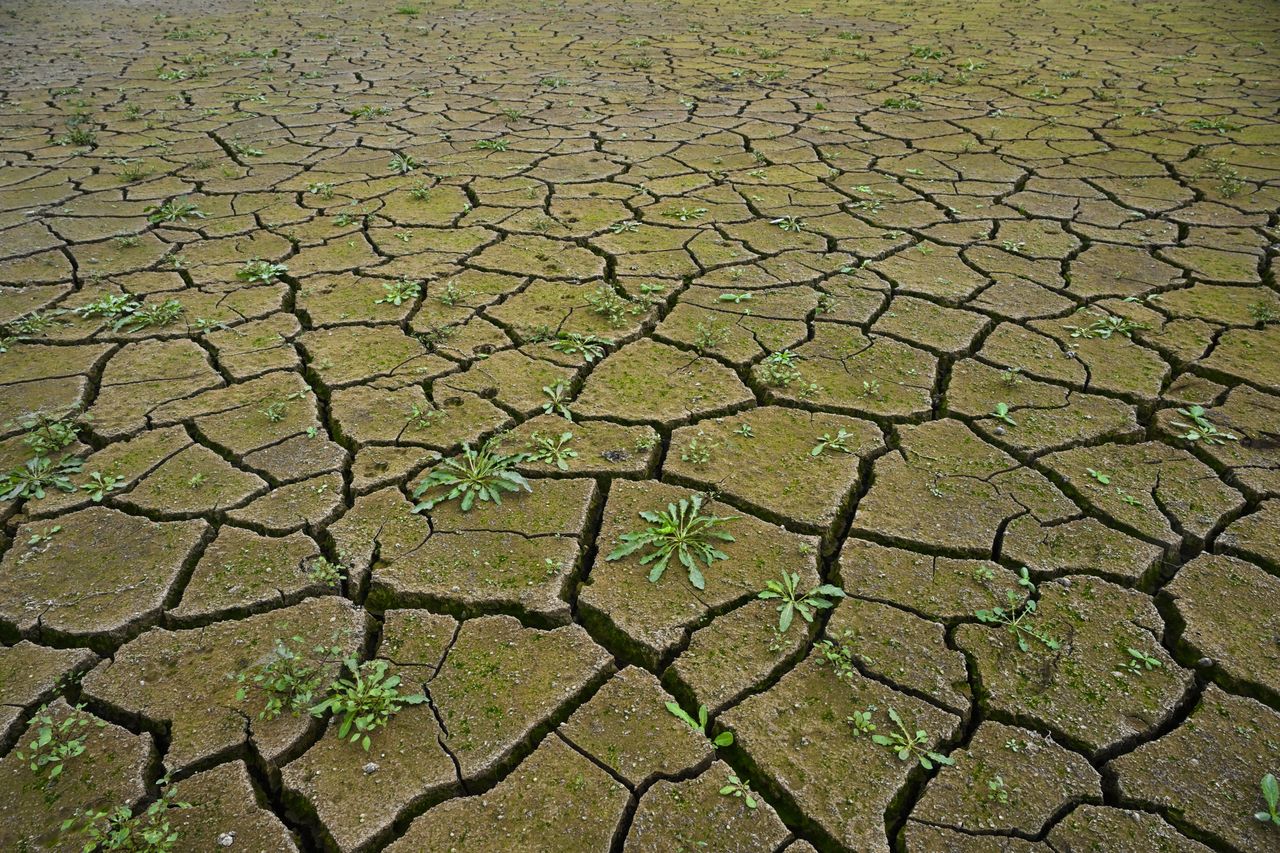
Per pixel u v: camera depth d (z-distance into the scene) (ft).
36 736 5.76
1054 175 16.74
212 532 7.59
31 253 13.30
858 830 5.25
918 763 5.65
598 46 31.04
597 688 6.20
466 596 6.89
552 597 6.88
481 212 15.05
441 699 6.06
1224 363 10.08
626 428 9.04
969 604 6.82
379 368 10.18
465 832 5.25
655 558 7.30
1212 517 7.70
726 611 6.79
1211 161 16.94
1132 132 19.45
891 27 34.60
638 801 5.42
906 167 17.33
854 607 6.81
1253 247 13.33
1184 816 5.29
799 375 10.01
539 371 10.11
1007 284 12.26
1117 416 9.20
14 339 10.67
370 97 23.48
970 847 5.15
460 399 9.54
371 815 5.32
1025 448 8.68
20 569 7.12
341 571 7.18
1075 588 6.97
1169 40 30.83
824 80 25.25
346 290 12.19
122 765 5.59
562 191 16.08
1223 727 5.84
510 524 7.67
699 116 21.30
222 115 21.63
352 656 6.32
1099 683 6.15
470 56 29.32
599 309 11.38
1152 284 12.19
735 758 5.74
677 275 12.57
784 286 12.27
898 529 7.60
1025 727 5.87
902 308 11.59
